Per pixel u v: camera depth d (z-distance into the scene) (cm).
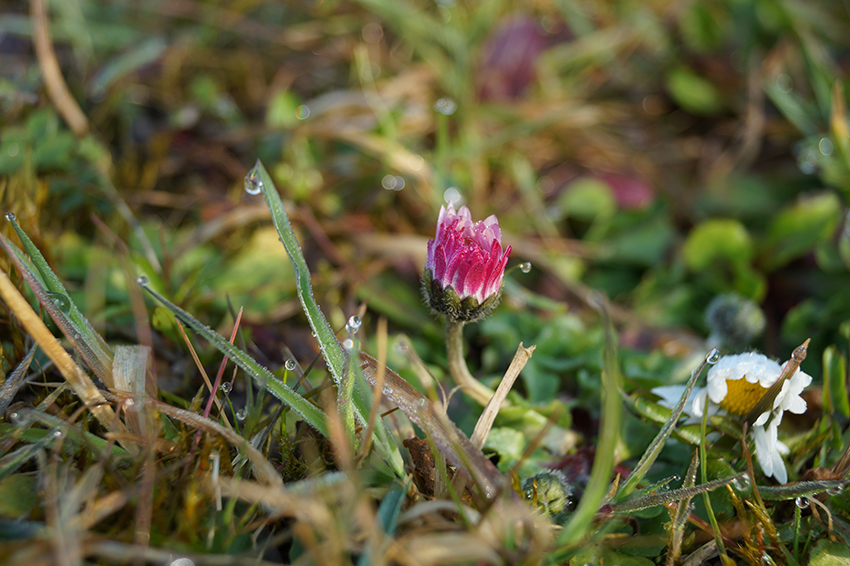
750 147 33
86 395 23
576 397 27
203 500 22
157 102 34
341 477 22
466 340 28
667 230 31
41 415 23
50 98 30
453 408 26
